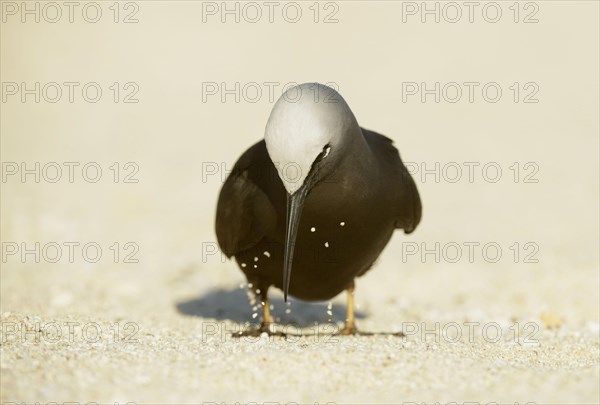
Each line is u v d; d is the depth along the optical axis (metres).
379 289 15.77
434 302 14.98
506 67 33.97
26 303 13.48
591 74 33.09
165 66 36.00
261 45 38.16
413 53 36.25
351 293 11.77
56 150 26.44
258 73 34.28
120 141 27.55
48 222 20.02
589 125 28.17
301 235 10.68
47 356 8.94
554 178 23.36
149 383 8.36
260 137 27.81
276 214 10.84
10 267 16.92
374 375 8.77
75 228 19.78
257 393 8.27
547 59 34.69
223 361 9.04
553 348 11.02
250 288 11.88
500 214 20.59
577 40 36.78
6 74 34.34
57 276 16.39
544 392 8.42
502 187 22.88
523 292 15.16
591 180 23.06
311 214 10.47
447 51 36.09
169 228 20.09
